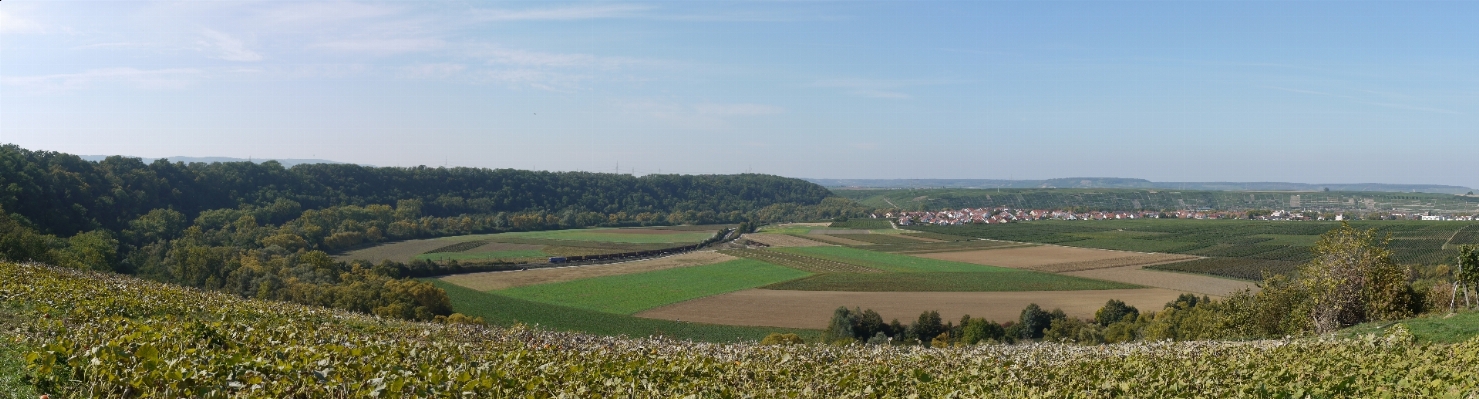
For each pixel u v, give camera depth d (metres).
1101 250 149.12
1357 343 20.91
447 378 12.86
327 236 128.62
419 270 105.94
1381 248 40.16
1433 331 26.61
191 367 11.54
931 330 70.25
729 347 21.92
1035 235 182.00
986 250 153.88
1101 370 17.09
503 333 24.34
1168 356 20.00
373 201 168.12
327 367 12.84
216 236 105.62
